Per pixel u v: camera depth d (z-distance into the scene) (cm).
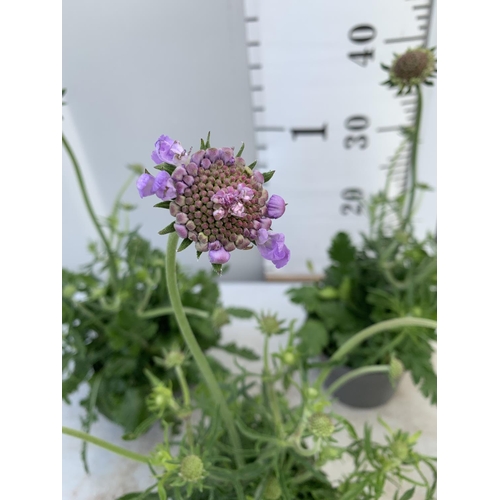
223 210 22
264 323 40
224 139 59
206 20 51
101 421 52
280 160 62
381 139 59
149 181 22
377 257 53
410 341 47
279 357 40
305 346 48
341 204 65
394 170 61
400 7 49
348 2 50
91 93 54
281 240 24
